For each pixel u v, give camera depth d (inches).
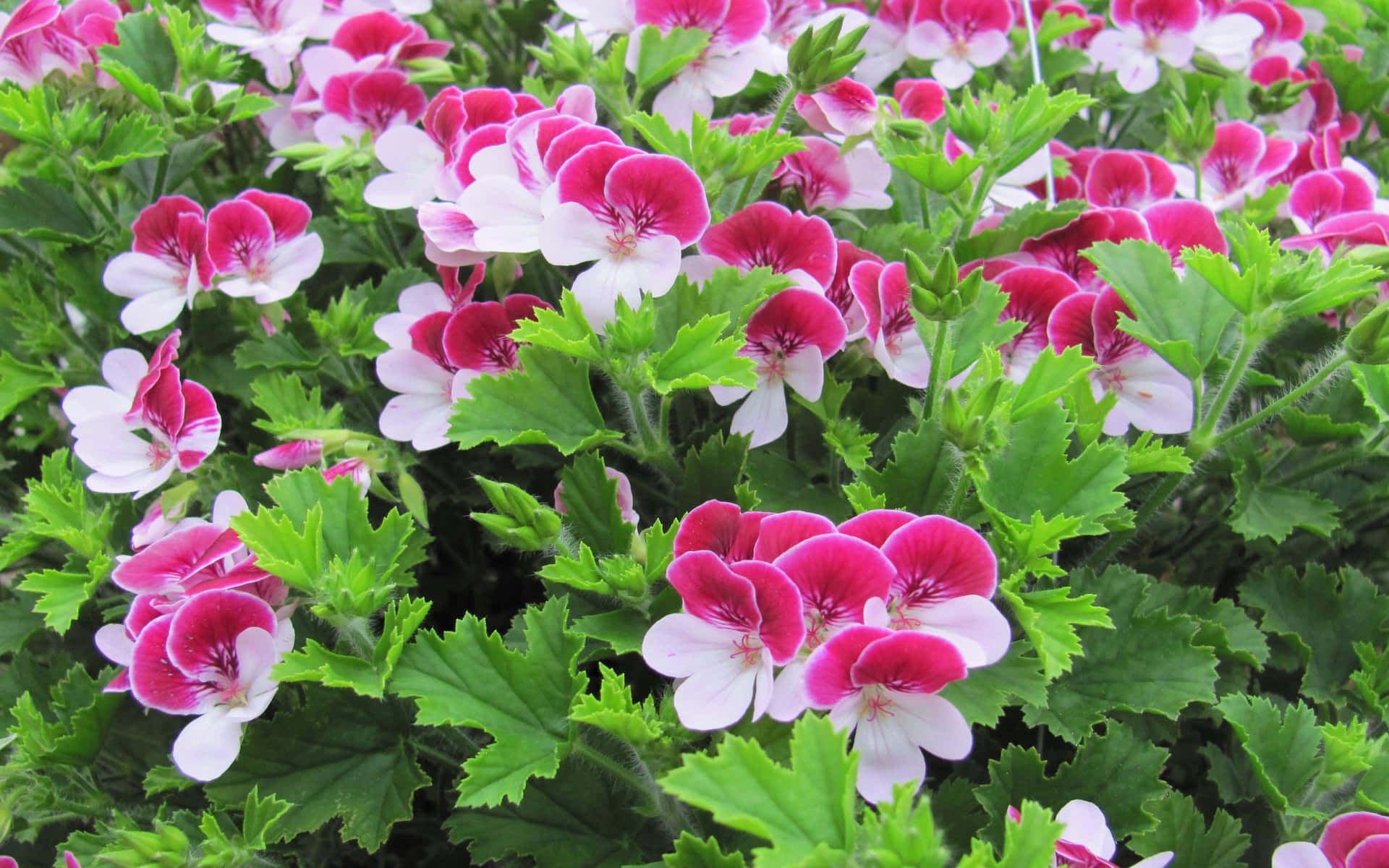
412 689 15.9
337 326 19.8
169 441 18.4
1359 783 16.9
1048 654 15.3
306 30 22.6
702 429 18.6
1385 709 17.9
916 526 15.1
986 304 17.7
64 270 21.0
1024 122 18.5
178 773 17.4
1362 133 26.0
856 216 21.6
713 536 15.7
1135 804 16.6
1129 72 24.6
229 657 16.5
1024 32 24.5
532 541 16.5
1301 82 25.4
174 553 17.1
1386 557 21.5
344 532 17.2
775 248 18.0
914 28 23.2
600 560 16.8
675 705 15.1
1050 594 16.0
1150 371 18.4
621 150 16.8
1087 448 16.8
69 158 20.7
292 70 24.0
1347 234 19.4
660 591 16.8
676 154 18.0
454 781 18.7
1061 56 25.0
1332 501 20.0
